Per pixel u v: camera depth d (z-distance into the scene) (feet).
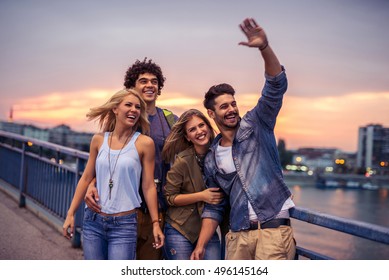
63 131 560.20
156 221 10.70
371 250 325.21
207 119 10.72
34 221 22.38
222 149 9.92
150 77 12.12
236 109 9.85
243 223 9.46
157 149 11.83
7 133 28.55
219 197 10.25
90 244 10.50
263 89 9.36
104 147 10.56
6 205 25.84
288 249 9.21
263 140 9.52
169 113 12.42
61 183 20.42
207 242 10.33
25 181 25.44
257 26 8.89
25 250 17.52
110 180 10.32
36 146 24.06
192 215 10.85
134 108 10.47
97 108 10.64
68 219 10.87
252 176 9.41
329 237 363.35
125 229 10.34
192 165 10.70
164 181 11.75
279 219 9.32
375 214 563.07
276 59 9.11
